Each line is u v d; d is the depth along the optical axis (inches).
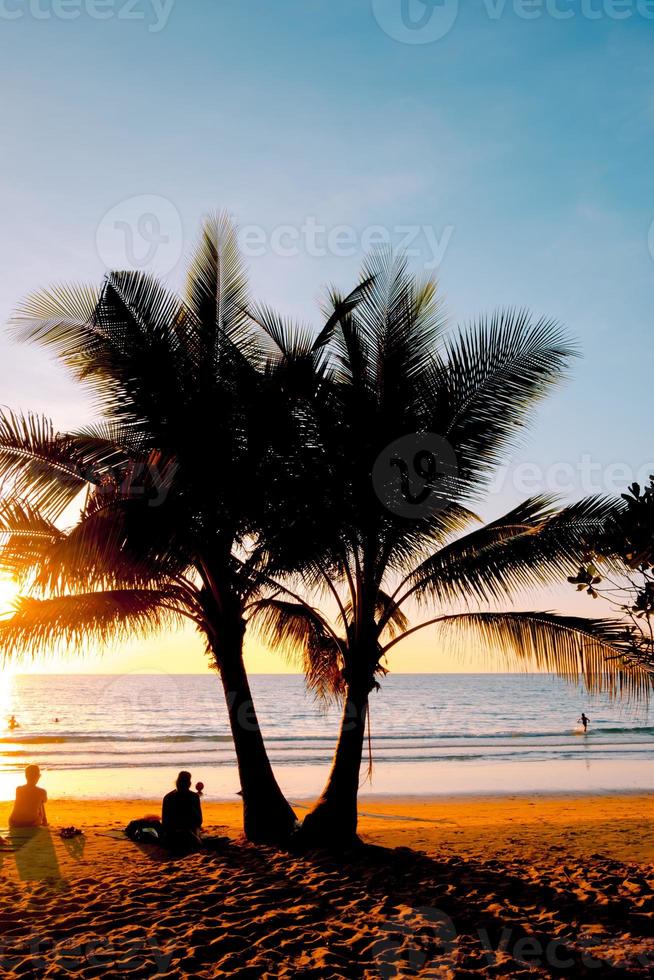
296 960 205.8
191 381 356.8
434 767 1159.0
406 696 3607.3
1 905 255.1
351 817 362.6
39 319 354.0
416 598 381.7
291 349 388.5
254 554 381.7
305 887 281.9
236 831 444.8
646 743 1556.3
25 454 359.9
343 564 379.2
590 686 350.0
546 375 361.1
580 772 1103.6
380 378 366.0
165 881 290.2
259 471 351.9
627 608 236.5
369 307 370.9
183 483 334.0
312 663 487.8
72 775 1042.1
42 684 4906.5
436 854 362.3
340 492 354.6
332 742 1523.1
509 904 258.4
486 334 363.9
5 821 488.7
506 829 477.7
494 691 4062.5
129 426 348.2
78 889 277.4
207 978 192.2
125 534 304.3
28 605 358.6
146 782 975.0
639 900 260.5
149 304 356.2
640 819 567.8
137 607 376.2
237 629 393.1
